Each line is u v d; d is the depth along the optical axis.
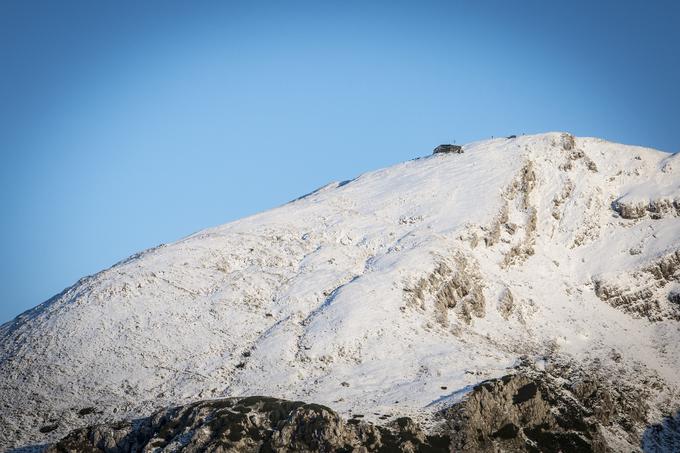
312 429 162.50
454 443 167.88
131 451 169.38
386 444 163.00
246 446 161.25
